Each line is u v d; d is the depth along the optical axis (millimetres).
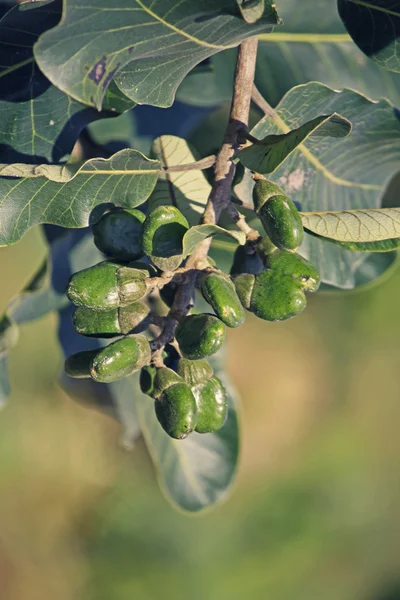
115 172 618
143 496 1865
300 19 754
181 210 666
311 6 752
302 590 1863
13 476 1786
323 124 599
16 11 627
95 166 611
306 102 658
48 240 769
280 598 1847
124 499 1857
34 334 1661
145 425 787
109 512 1863
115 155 605
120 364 581
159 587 1839
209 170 669
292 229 578
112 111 657
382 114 672
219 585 1837
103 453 1810
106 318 599
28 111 651
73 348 794
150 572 1847
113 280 594
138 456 1816
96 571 1855
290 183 690
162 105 624
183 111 785
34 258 1468
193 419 582
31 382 1694
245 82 631
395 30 664
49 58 561
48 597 1874
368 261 735
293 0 753
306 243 704
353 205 707
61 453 1787
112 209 631
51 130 654
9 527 1850
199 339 575
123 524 1859
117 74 609
